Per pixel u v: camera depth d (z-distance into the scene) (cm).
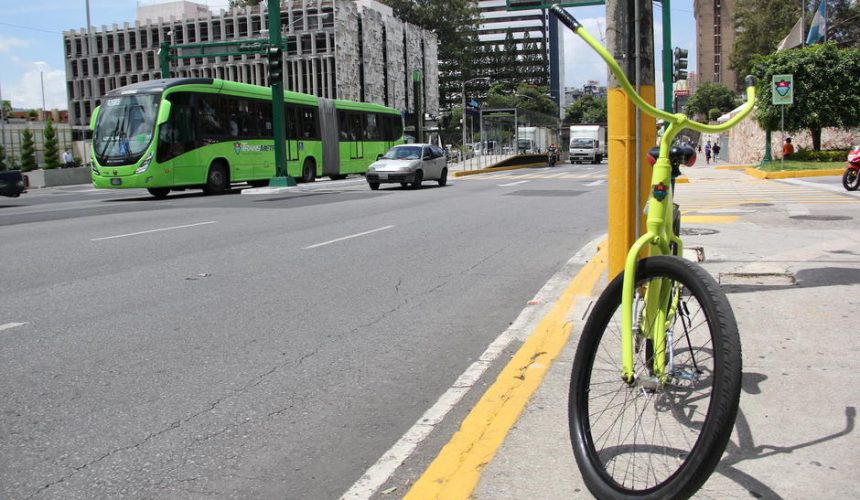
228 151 2598
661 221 308
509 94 13600
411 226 1348
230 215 1573
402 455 371
